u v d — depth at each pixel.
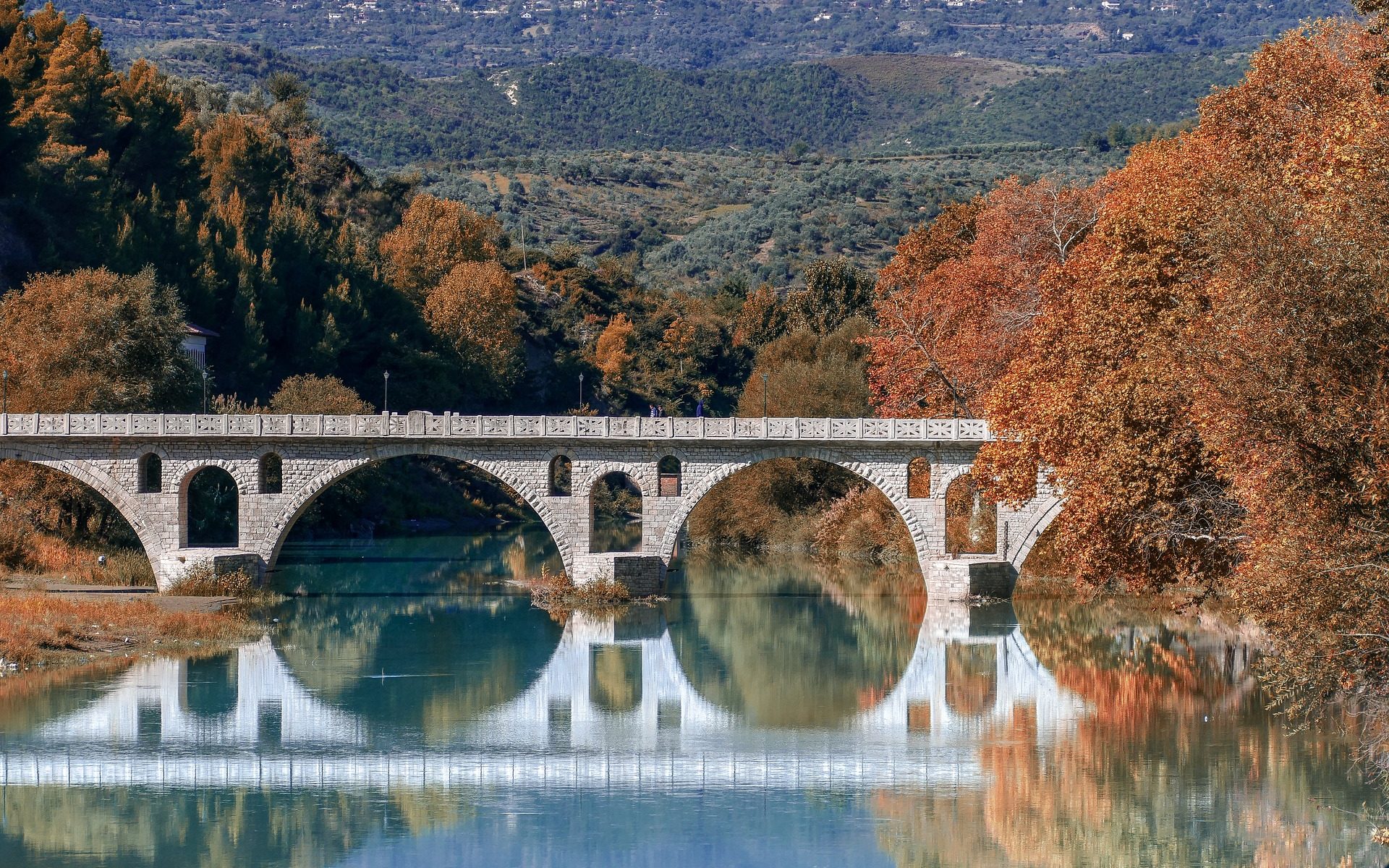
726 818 50.78
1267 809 50.03
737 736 61.34
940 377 106.00
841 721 63.69
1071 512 65.94
